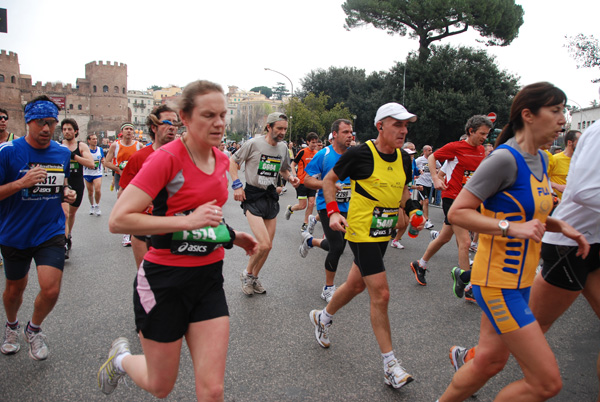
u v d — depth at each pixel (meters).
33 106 3.27
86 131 81.25
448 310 4.53
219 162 2.26
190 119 2.07
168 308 2.09
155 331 2.09
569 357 3.58
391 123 3.11
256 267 4.85
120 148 8.30
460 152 5.34
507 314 2.18
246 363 3.33
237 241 2.37
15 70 70.88
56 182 3.38
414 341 3.78
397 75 34.00
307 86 51.06
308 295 4.93
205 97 2.03
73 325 4.00
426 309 4.55
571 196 2.62
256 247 2.46
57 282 3.21
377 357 3.47
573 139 4.92
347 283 3.36
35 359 3.31
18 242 3.23
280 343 3.68
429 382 3.11
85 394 2.89
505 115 31.41
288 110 44.81
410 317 4.32
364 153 3.18
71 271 5.76
